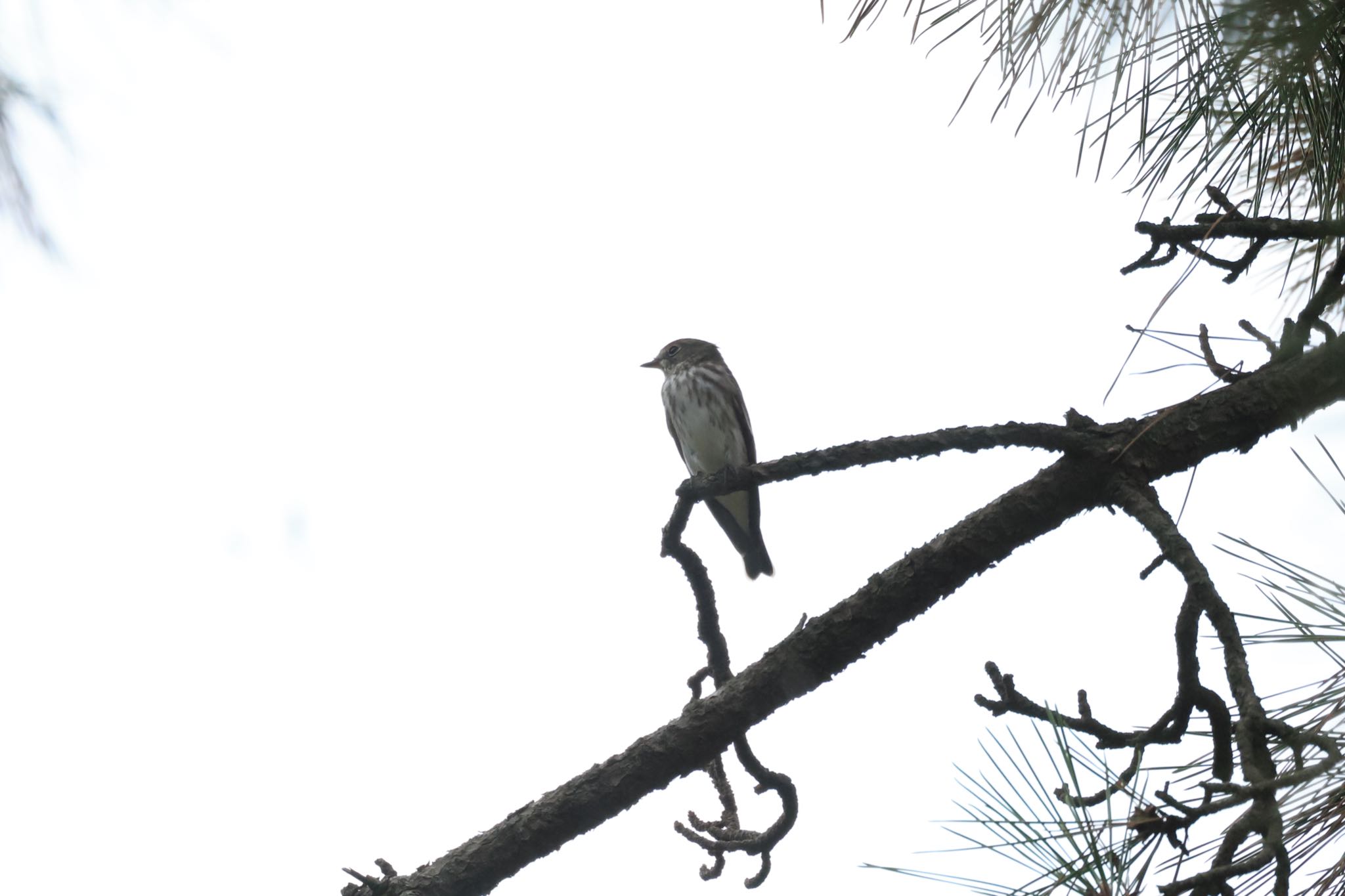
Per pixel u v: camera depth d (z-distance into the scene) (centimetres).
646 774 688
